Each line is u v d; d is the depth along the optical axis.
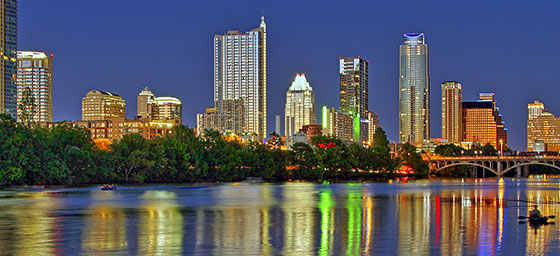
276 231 96.38
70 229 98.12
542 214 121.00
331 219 112.25
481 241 86.81
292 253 78.56
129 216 116.44
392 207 136.38
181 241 86.81
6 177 187.75
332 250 80.38
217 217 115.38
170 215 118.50
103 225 102.94
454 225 103.19
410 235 92.06
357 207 136.25
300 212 124.81
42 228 99.19
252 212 124.69
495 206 139.25
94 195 170.00
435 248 81.69
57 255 77.00
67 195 169.00
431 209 131.50
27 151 197.25
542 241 86.69
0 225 102.69
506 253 78.56
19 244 84.12
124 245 83.56
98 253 78.19
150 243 85.19
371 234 93.19
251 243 85.31
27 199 154.00
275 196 171.75
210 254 77.75
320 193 187.88
